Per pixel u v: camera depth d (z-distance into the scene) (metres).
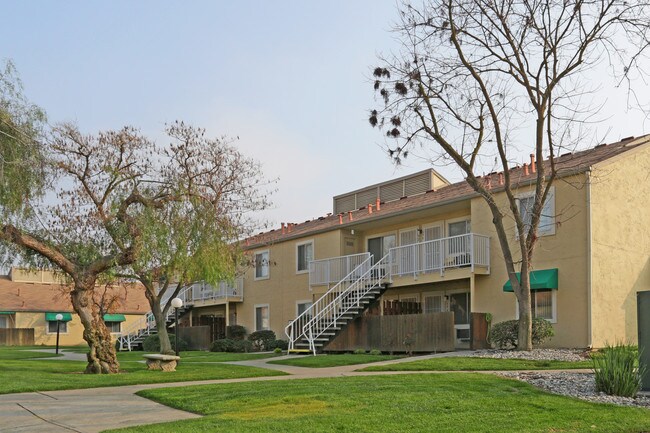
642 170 22.67
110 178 21.02
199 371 17.69
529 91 20.06
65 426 9.28
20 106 18.55
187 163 24.25
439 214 27.81
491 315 23.12
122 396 12.50
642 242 22.27
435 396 11.09
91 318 18.31
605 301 20.92
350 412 9.72
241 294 38.38
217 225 23.02
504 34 20.11
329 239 32.34
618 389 11.54
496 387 12.16
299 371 17.69
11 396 12.66
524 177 23.45
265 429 8.55
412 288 28.00
